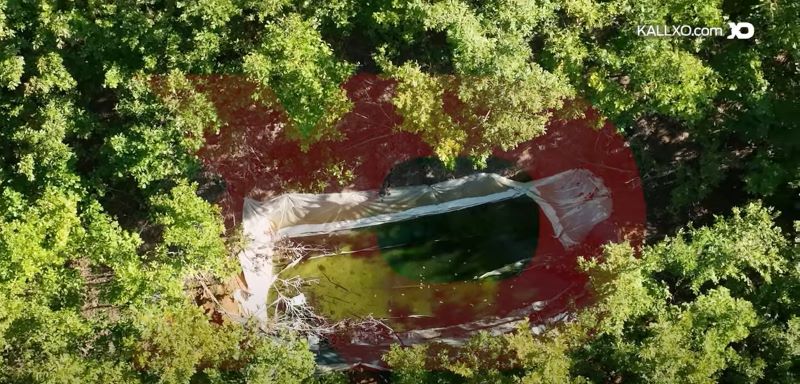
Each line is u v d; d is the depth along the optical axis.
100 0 21.16
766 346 20.20
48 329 20.00
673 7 20.58
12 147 22.69
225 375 20.33
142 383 19.97
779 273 20.73
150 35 20.86
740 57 20.88
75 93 22.20
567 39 20.89
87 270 24.14
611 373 20.59
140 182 21.50
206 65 21.06
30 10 21.19
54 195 21.20
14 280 20.50
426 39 22.47
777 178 21.70
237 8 20.69
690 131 23.59
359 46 23.20
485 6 20.77
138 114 21.12
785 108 21.70
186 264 21.44
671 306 20.64
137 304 20.69
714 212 24.58
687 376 19.06
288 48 20.17
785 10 20.25
